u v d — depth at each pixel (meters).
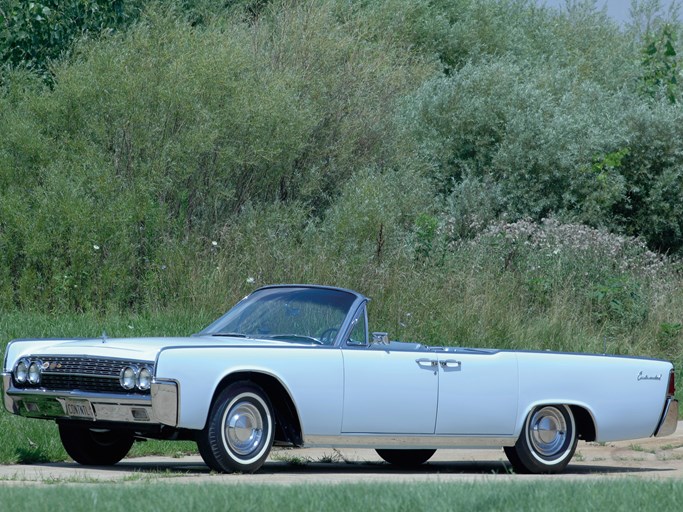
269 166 59.16
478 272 52.81
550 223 63.81
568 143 72.56
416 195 64.56
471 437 26.05
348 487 17.27
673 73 86.75
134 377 22.03
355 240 54.44
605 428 27.83
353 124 65.44
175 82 54.28
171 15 60.16
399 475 24.17
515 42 98.00
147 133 53.22
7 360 24.27
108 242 48.19
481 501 15.69
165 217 51.28
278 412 24.11
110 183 50.34
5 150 52.34
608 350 51.00
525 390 26.69
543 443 27.11
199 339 24.78
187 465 26.44
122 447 26.05
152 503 14.89
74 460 25.81
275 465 27.14
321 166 63.28
